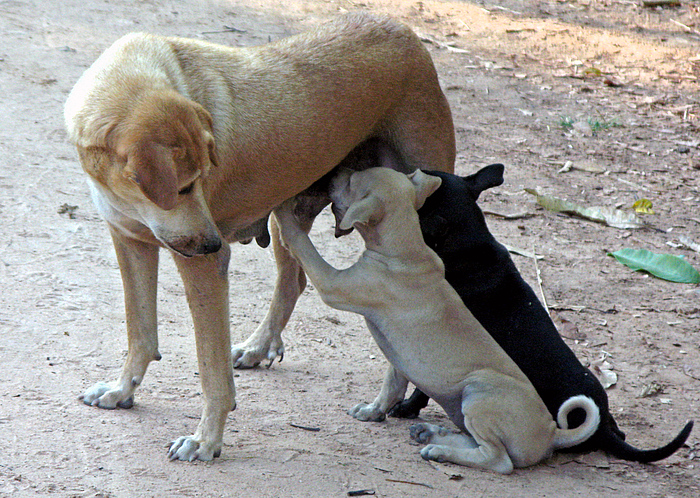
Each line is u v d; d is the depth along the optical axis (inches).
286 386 253.0
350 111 230.8
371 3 778.8
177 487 186.5
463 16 789.9
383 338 226.4
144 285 219.3
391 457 215.6
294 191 230.4
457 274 238.1
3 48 521.3
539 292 349.7
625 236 422.0
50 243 317.4
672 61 733.9
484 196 448.1
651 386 281.6
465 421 215.6
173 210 185.6
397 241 219.5
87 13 613.9
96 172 187.2
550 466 221.5
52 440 199.0
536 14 829.2
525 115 582.9
